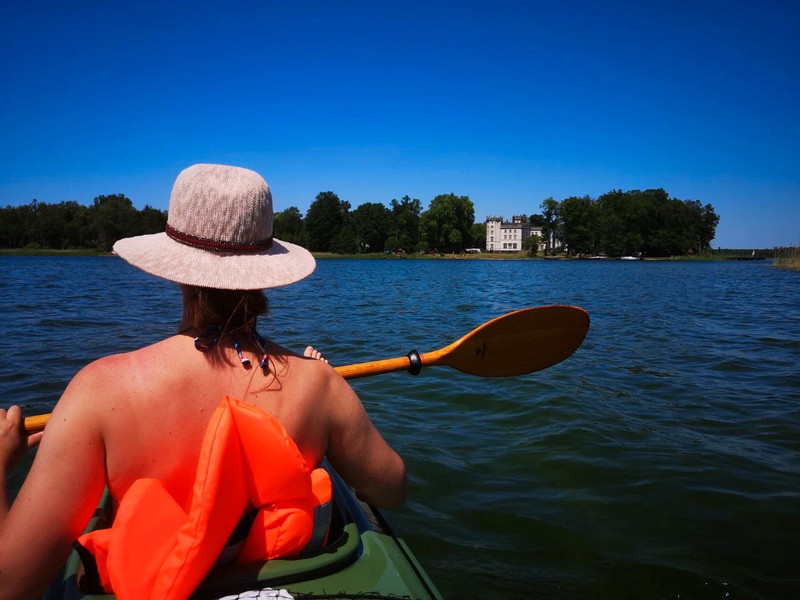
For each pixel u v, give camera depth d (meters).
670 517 3.07
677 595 2.43
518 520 3.03
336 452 1.38
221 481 1.10
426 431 4.34
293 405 1.25
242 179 1.28
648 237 98.69
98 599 1.21
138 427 1.13
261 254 1.30
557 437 4.20
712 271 44.94
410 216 107.44
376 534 1.70
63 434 1.08
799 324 10.78
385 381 5.79
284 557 1.33
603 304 15.34
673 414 4.78
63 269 33.94
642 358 7.18
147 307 12.02
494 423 4.54
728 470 3.64
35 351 6.80
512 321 2.51
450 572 2.58
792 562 2.68
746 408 4.98
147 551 1.09
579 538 2.86
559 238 102.38
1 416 1.39
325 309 12.52
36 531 1.07
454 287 22.28
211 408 1.18
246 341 1.25
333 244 108.56
